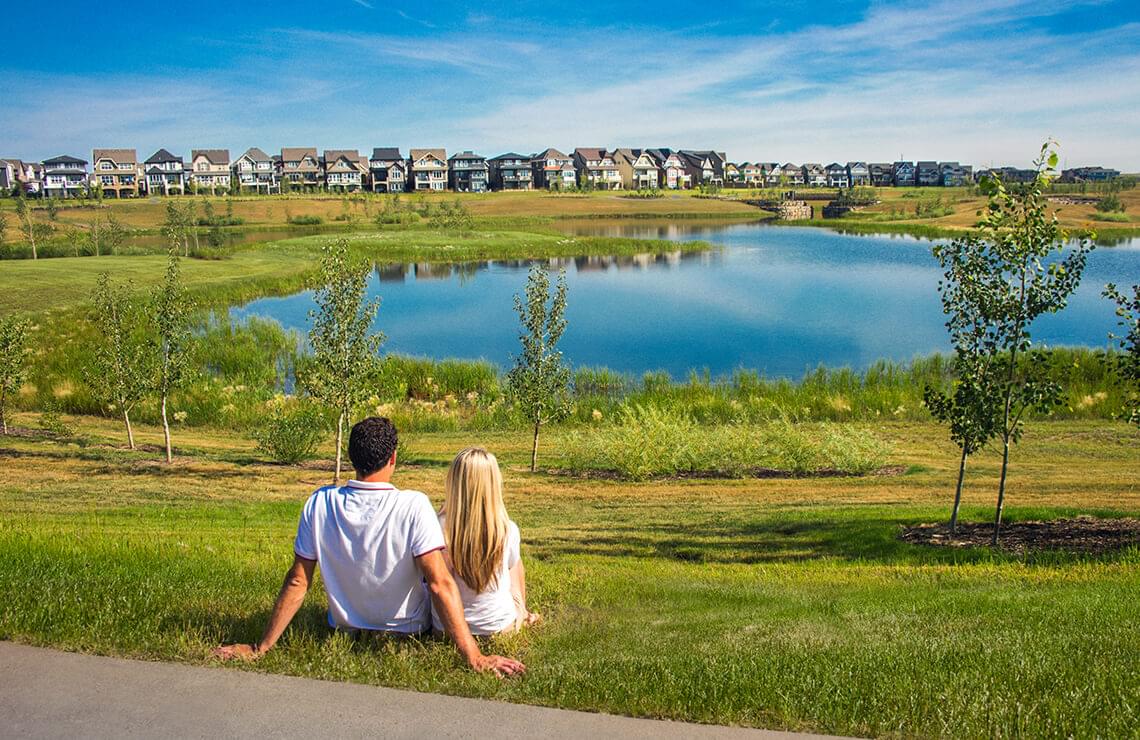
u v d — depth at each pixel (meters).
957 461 19.09
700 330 43.03
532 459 19.33
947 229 106.56
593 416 24.33
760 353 37.47
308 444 18.77
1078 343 38.91
